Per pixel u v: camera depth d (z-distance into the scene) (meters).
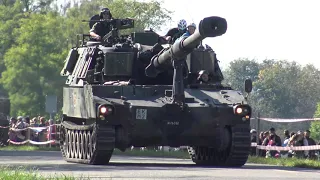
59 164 66.69
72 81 75.12
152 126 64.94
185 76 70.19
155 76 69.19
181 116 65.31
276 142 88.56
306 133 86.38
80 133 69.94
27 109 199.62
